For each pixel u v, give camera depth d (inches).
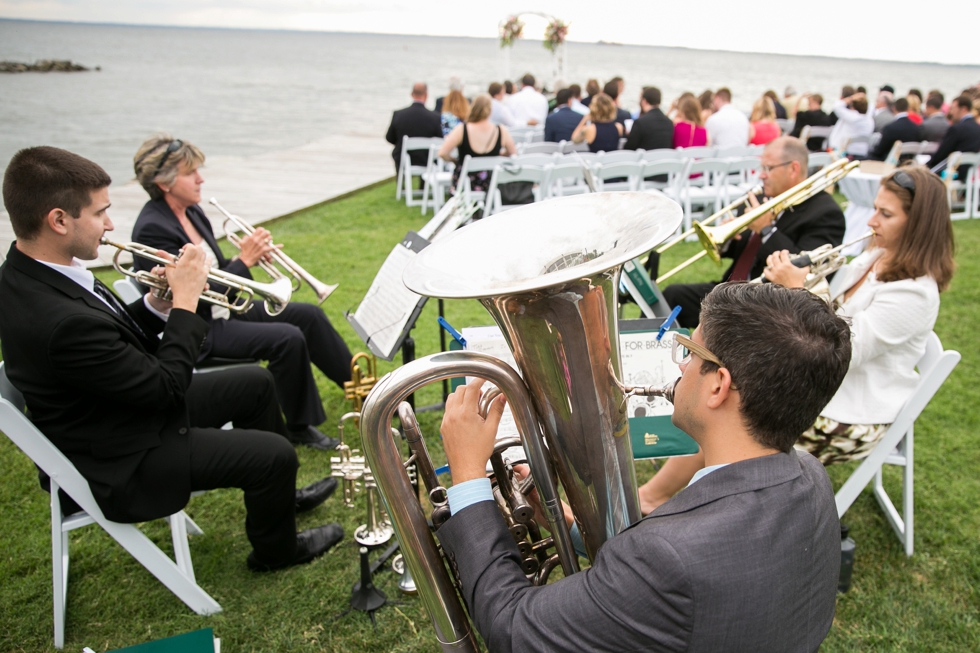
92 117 749.3
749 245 129.0
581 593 39.8
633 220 52.2
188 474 82.1
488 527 47.3
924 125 334.3
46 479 85.5
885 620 88.0
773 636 37.6
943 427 135.9
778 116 425.4
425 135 321.7
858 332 90.9
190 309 84.4
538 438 48.5
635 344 89.6
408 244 99.7
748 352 39.0
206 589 92.5
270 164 434.0
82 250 76.4
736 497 39.2
